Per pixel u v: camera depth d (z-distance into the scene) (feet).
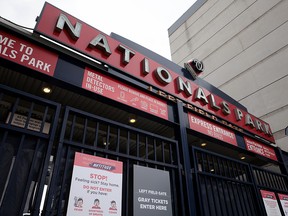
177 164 11.25
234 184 14.10
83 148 8.24
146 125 16.47
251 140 19.60
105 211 7.52
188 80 16.75
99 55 11.51
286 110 26.84
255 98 30.58
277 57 30.01
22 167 6.91
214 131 16.05
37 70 8.95
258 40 33.32
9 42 8.76
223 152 22.45
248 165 16.02
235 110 19.79
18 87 12.84
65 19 10.72
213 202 11.60
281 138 26.30
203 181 12.01
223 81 35.94
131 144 19.81
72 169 7.70
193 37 46.62
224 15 41.14
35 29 9.67
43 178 6.79
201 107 16.12
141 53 15.14
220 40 39.83
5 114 15.20
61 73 9.65
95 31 12.04
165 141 11.61
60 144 7.68
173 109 13.97
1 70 11.51
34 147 7.40
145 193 9.14
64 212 6.88
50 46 9.69
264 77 30.53
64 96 13.53
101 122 9.40
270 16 33.01
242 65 34.14
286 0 31.71
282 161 21.01
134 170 9.35
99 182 7.89
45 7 10.58
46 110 8.05
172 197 10.38
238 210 12.76
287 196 17.12
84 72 10.54
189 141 20.04
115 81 11.65
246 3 37.70
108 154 8.84
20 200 6.46
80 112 8.75
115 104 11.27
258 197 14.60
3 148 6.86
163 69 14.73
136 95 12.21
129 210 8.72
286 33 30.07
